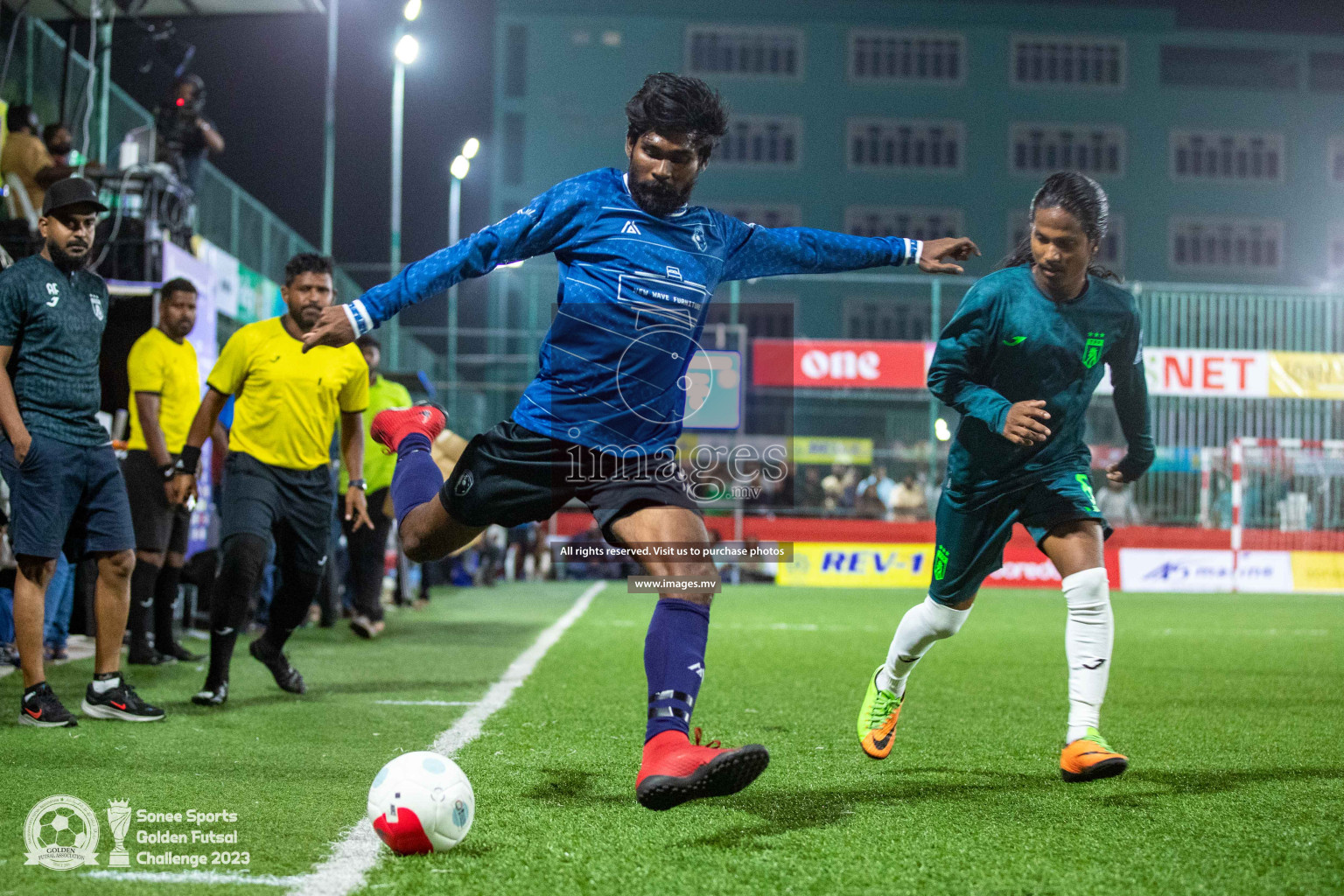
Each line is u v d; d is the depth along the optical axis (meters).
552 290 19.33
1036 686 5.91
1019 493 3.57
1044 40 41.31
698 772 2.50
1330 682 6.17
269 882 2.39
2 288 4.12
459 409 18.55
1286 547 15.98
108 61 11.62
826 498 16.23
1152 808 3.12
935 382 3.60
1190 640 8.91
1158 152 41.41
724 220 2.93
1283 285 41.41
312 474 4.98
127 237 8.54
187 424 6.22
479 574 17.06
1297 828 2.92
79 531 4.36
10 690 5.05
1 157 9.03
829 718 4.74
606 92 40.34
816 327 35.38
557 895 2.31
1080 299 3.50
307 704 4.89
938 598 3.66
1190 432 16.03
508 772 3.49
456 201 19.73
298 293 4.84
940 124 40.97
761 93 40.66
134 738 4.00
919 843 2.74
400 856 2.58
